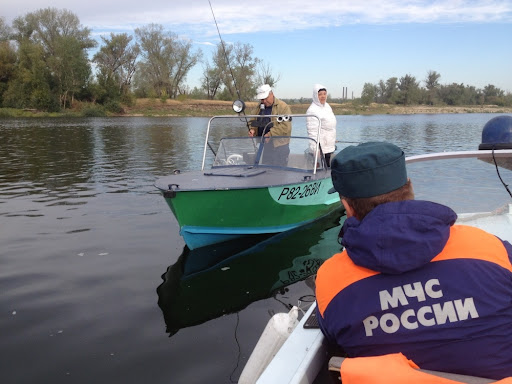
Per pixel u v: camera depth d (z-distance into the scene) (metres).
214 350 3.21
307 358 1.61
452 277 1.28
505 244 1.42
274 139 6.59
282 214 5.92
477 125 35.53
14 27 59.22
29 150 16.56
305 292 4.21
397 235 1.26
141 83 66.56
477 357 1.25
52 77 54.88
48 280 4.48
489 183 2.80
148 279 4.52
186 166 12.44
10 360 3.08
